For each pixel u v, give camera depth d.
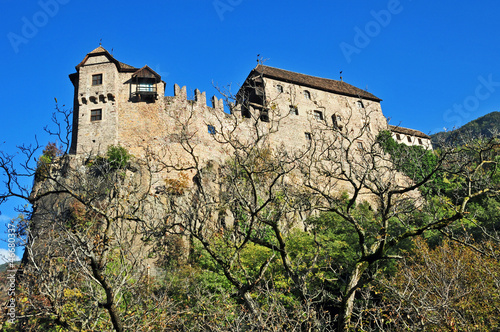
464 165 13.82
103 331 12.30
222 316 13.53
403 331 12.80
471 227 31.27
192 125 45.31
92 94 44.69
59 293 12.88
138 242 21.58
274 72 56.31
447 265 20.89
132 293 15.07
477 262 20.09
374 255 12.34
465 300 17.97
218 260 12.49
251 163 14.74
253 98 52.78
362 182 13.63
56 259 14.02
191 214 13.98
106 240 12.37
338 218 33.81
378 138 18.55
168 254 29.67
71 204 22.62
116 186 15.48
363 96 60.78
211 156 44.84
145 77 46.06
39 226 15.14
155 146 43.44
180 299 20.20
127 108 45.19
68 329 12.00
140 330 13.09
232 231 14.55
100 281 10.56
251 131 49.12
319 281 22.36
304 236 30.03
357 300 21.66
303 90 56.81
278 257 24.91
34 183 27.83
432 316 13.98
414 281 14.90
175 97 46.59
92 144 42.59
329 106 57.41
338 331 11.11
